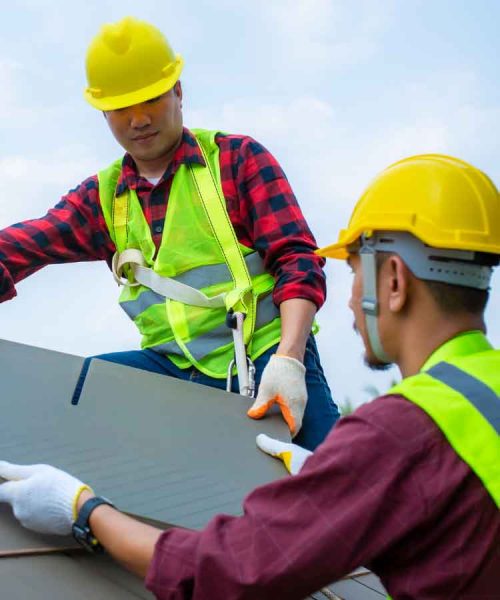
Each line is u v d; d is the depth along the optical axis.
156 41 2.63
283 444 2.24
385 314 1.64
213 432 2.30
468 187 1.63
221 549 1.47
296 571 1.42
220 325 2.66
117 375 2.44
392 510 1.42
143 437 2.23
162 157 2.74
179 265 2.69
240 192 2.68
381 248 1.63
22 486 1.81
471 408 1.45
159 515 1.95
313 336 2.74
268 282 2.70
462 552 1.42
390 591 1.49
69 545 1.82
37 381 2.35
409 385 1.50
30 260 2.82
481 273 1.60
